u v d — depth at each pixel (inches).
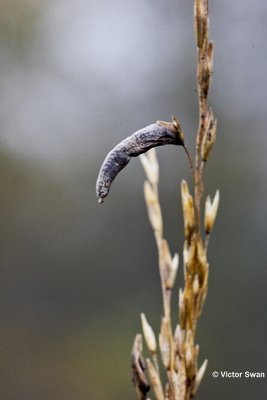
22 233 23.6
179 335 5.4
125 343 21.6
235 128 23.5
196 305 5.4
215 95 23.5
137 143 5.2
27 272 23.2
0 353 21.1
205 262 5.3
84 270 23.7
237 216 23.1
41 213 24.0
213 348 20.9
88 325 22.5
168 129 5.3
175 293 19.4
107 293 23.3
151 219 5.5
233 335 21.3
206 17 5.4
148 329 5.4
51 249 23.8
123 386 19.9
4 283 22.8
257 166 23.5
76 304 22.9
